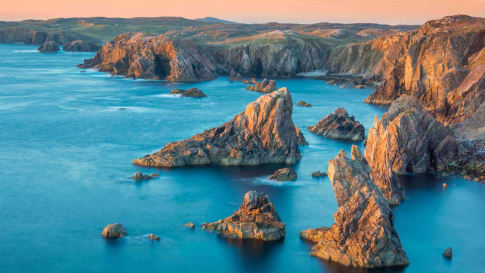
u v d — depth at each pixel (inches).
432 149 5477.4
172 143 5841.5
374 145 4884.4
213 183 5022.1
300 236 3823.8
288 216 4212.6
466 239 3868.1
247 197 3941.9
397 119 5378.9
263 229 3804.1
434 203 4552.2
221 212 4313.5
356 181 3631.9
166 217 4212.6
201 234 3887.8
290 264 3420.3
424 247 3713.1
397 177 4739.2
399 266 3395.7
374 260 3344.0
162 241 3789.4
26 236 3880.4
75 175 5280.5
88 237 3863.2
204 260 3506.4
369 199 3412.9
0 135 7081.7
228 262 3474.4
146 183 5027.1
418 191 4840.1
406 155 5319.9
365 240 3366.1
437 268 3403.1
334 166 3703.3
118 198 4630.9
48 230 3978.8
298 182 5083.7
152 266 3449.8
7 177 5216.5
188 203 4512.8
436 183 5068.9
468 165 5413.4
